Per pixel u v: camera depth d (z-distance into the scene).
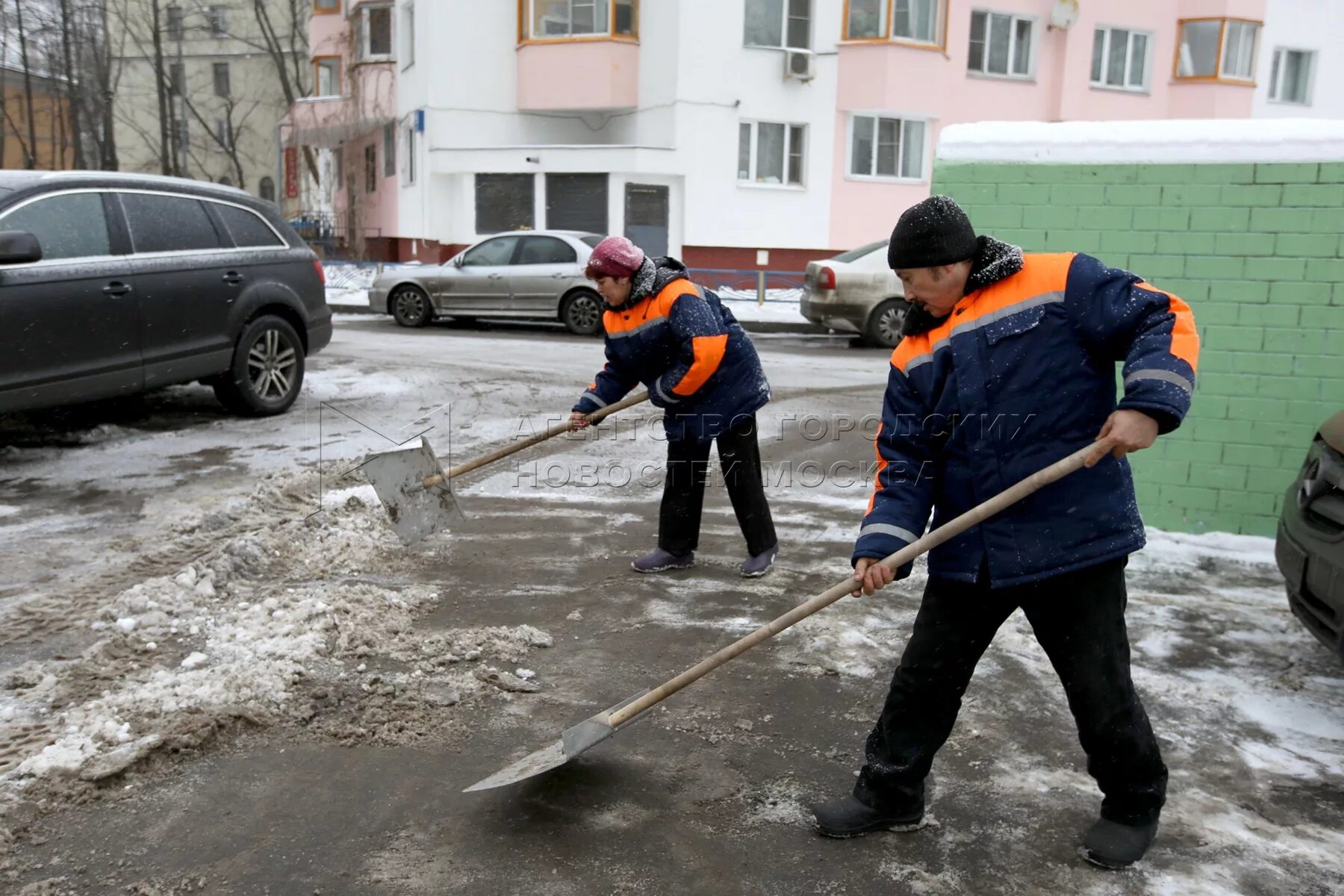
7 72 34.44
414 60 21.48
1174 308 2.19
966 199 5.14
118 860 2.48
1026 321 2.30
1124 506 2.31
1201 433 4.97
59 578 4.31
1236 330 4.82
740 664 3.67
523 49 20.53
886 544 2.40
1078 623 2.36
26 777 2.79
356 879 2.42
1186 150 4.78
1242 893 2.40
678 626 4.01
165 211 6.86
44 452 6.49
